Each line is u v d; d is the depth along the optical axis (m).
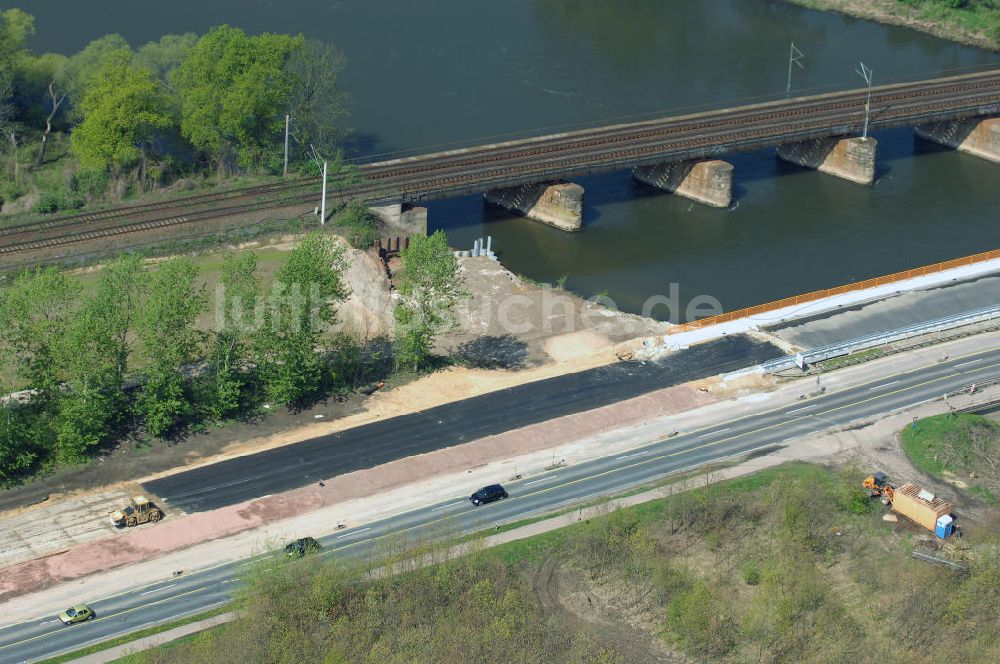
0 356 170.62
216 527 162.00
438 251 188.75
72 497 166.50
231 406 180.50
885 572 157.25
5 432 166.25
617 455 178.00
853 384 194.12
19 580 152.75
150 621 147.12
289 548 155.75
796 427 184.00
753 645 145.75
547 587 153.25
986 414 189.00
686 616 146.88
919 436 180.12
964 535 162.75
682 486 168.75
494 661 140.62
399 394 189.62
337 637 141.00
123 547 158.25
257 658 137.38
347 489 169.50
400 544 156.00
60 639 144.25
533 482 172.38
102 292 171.38
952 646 145.88
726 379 195.00
